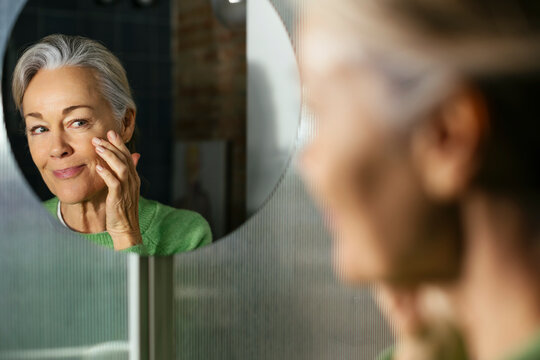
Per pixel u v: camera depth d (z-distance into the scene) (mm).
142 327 791
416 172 133
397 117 134
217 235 793
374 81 136
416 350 147
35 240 748
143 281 785
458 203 134
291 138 786
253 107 784
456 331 140
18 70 704
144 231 768
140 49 745
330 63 141
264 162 793
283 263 864
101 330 784
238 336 848
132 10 739
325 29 142
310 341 888
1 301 757
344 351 903
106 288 779
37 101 711
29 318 767
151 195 761
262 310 859
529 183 132
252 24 774
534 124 131
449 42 133
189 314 816
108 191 746
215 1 768
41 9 705
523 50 131
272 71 776
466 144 133
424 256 134
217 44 771
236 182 789
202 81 771
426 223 134
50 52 709
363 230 136
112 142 736
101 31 728
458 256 135
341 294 894
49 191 735
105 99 729
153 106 753
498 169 132
